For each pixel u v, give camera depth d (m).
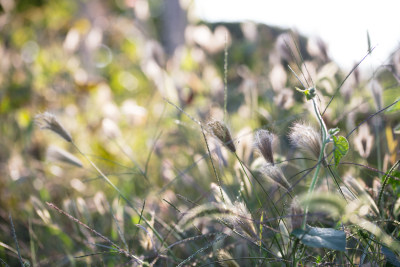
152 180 1.05
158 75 1.33
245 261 0.70
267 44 1.69
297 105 0.93
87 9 2.20
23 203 1.01
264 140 0.60
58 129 0.74
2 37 1.67
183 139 1.19
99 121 1.37
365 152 0.74
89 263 0.74
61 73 1.62
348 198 0.62
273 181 0.60
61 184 1.13
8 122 1.46
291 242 0.60
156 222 0.75
